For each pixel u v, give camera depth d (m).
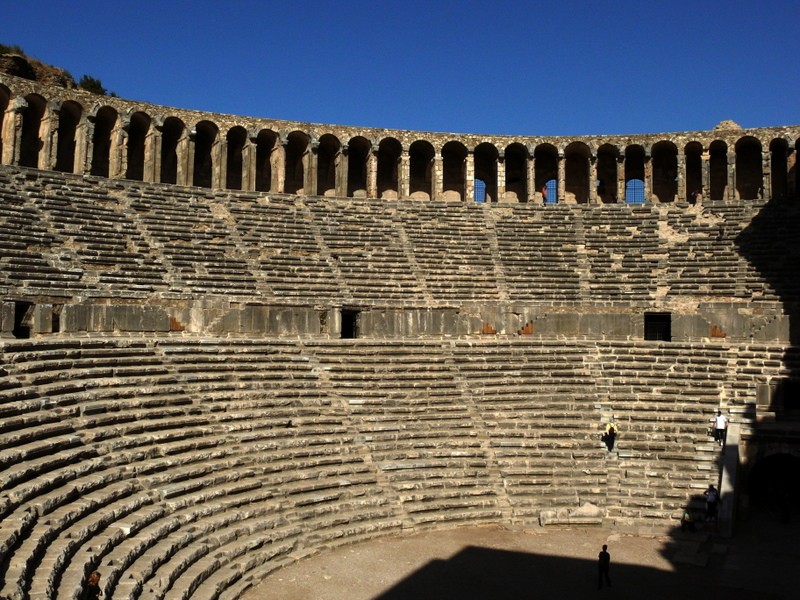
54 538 16.14
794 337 34.59
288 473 24.41
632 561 22.42
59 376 23.06
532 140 53.81
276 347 32.00
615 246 45.78
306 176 51.69
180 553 18.72
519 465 27.89
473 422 29.75
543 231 47.59
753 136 50.97
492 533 24.55
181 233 41.19
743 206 47.22
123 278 35.78
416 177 57.69
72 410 21.67
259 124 50.88
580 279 42.88
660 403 31.27
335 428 27.59
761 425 28.62
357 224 46.38
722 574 21.50
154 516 19.42
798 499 29.02
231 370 29.11
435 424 29.25
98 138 50.53
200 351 29.38
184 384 26.75
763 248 42.91
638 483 27.27
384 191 57.25
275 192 50.53
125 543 17.70
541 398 31.67
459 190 58.09
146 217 41.56
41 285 32.31
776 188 54.28
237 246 41.53
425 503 25.41
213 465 22.89
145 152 48.62
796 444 27.56
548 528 25.23
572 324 37.09
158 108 48.47
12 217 36.75
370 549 22.52
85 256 36.22
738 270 41.50
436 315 36.56
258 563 20.22
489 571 21.20
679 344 34.75
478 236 46.59
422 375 32.00
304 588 19.30
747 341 35.22
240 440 24.92
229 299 36.56
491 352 34.56
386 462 26.70
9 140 43.34
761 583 20.86
